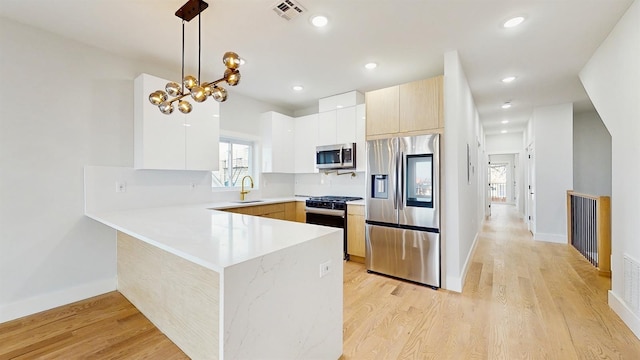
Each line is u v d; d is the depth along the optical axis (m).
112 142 2.83
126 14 2.19
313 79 3.64
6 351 1.86
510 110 5.31
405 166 3.06
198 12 2.12
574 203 4.51
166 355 1.81
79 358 1.79
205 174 3.72
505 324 2.16
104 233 2.77
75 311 2.39
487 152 8.59
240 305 1.15
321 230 1.77
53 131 2.48
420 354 1.81
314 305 1.57
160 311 2.07
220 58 2.99
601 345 1.88
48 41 2.45
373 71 3.36
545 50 2.79
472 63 3.12
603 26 2.34
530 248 4.43
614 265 2.35
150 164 2.86
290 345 1.41
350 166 4.01
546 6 2.08
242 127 4.30
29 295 2.36
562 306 2.44
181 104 2.10
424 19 2.25
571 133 4.72
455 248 2.84
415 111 3.05
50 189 2.47
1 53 2.22
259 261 1.23
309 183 5.01
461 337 2.00
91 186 2.69
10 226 2.28
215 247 1.36
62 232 2.53
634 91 2.06
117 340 1.97
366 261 3.39
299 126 4.73
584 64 3.11
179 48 2.76
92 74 2.70
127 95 2.94
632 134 2.09
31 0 2.00
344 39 2.58
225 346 1.10
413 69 3.30
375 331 2.08
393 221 3.15
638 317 1.98
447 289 2.85
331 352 1.71
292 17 2.22
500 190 12.14
